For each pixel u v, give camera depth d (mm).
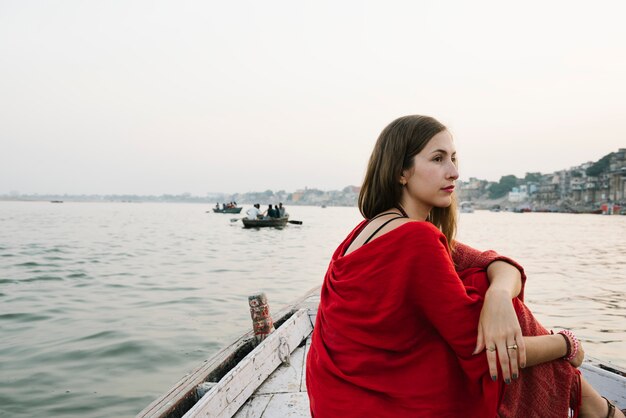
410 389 1367
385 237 1355
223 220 61031
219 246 25266
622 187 148625
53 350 6969
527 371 1517
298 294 11891
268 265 17719
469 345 1319
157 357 6691
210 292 11812
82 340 7469
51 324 8438
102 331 7965
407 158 1556
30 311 9438
